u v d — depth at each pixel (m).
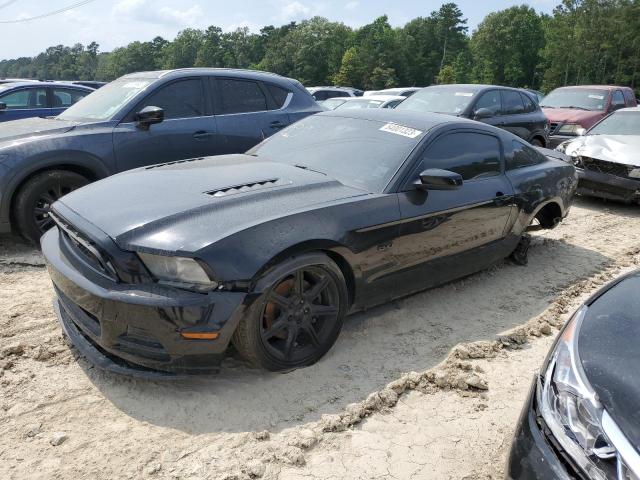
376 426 2.90
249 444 2.68
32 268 4.82
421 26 110.12
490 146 4.74
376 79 97.75
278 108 6.89
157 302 2.73
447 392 3.25
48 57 190.50
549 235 6.80
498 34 105.94
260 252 2.93
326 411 2.99
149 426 2.78
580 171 8.15
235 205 3.18
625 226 7.41
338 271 3.31
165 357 2.84
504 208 4.68
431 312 4.33
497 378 3.45
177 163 4.14
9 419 2.75
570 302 4.72
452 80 95.81
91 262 3.03
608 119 9.27
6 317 3.81
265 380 3.21
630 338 2.06
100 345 2.98
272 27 129.50
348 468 2.59
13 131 5.47
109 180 3.78
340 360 3.50
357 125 4.48
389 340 3.83
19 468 2.44
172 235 2.88
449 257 4.24
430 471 2.62
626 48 73.81
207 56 131.00
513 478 1.96
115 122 5.63
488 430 2.96
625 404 1.76
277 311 3.16
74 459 2.52
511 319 4.33
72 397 2.96
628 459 1.64
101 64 169.75
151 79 6.08
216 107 6.35
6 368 3.16
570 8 77.38
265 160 4.25
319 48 105.44
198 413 2.89
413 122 4.36
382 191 3.71
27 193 5.05
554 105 13.41
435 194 3.99
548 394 2.02
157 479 2.43
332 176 3.91
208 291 2.80
